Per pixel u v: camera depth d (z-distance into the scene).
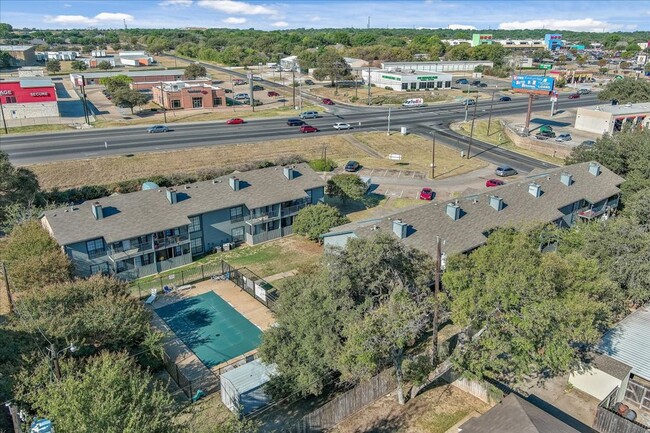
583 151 66.00
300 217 55.78
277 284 46.84
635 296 35.72
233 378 30.38
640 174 57.72
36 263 40.25
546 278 28.95
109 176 77.56
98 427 19.19
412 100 136.25
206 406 30.64
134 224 48.31
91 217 47.75
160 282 47.69
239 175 59.06
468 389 30.41
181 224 49.88
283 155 90.31
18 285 40.25
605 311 30.34
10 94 108.38
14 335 30.34
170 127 106.94
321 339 29.77
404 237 41.38
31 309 33.22
